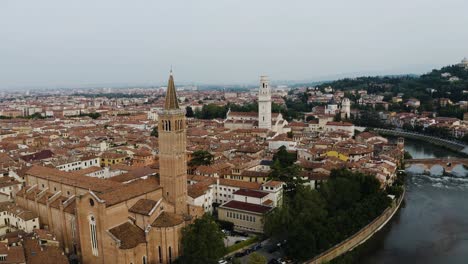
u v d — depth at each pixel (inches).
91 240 4783.5
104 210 4525.1
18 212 5767.7
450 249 6053.2
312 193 6240.2
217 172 7815.0
